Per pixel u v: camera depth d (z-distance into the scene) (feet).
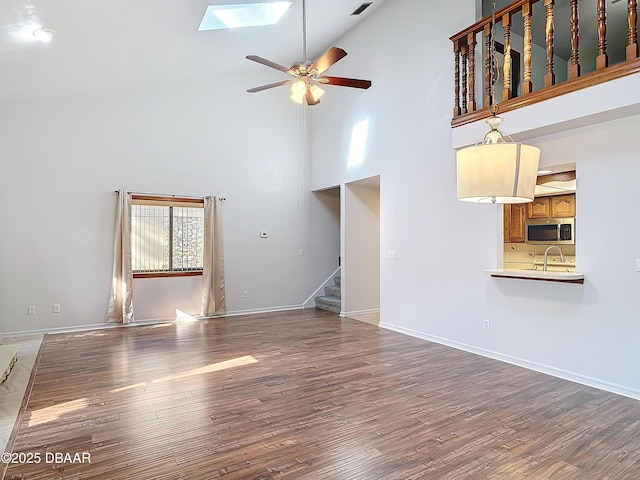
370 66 20.18
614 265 11.00
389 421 9.20
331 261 26.05
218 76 22.18
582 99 10.78
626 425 9.00
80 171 18.78
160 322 20.52
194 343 16.34
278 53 21.18
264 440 8.30
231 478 6.95
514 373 12.55
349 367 13.17
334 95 23.06
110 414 9.58
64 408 9.93
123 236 19.34
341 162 22.45
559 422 9.15
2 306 17.38
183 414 9.58
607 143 11.17
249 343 16.35
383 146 19.31
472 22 14.87
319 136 24.52
